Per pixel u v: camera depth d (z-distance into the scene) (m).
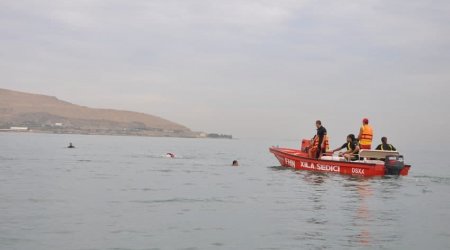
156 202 12.68
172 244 8.21
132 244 8.16
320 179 19.19
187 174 21.59
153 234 8.88
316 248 8.09
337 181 18.55
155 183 17.41
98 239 8.45
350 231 9.37
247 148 75.44
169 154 38.22
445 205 13.04
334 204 12.79
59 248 7.84
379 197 14.33
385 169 19.52
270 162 33.50
